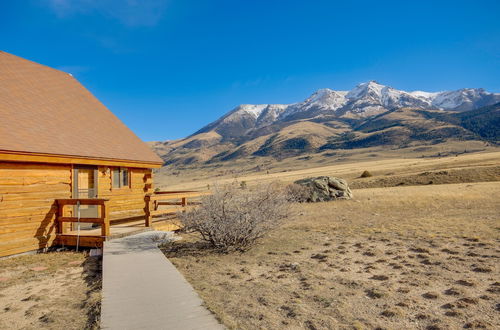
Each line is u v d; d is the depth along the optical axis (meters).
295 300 5.45
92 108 15.80
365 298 5.58
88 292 6.29
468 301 5.30
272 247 9.91
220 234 9.26
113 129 15.52
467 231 10.89
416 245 9.37
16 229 9.48
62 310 5.38
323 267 7.57
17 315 5.25
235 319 4.76
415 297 5.57
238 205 9.79
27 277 7.42
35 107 12.09
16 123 10.38
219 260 8.45
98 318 4.76
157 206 16.36
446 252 8.50
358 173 75.88
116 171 13.80
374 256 8.45
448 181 48.09
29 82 13.38
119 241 9.96
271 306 5.26
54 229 10.55
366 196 25.78
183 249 9.80
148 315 4.68
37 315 5.22
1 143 8.92
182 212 10.63
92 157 11.66
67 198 11.15
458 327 4.47
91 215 12.34
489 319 4.68
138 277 6.44
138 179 15.13
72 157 10.88
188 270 7.51
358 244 9.79
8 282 7.07
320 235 11.63
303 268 7.50
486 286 6.01
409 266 7.45
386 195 25.27
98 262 8.63
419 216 15.37
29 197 9.89
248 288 6.17
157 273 6.71
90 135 13.20
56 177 10.82
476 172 49.16
